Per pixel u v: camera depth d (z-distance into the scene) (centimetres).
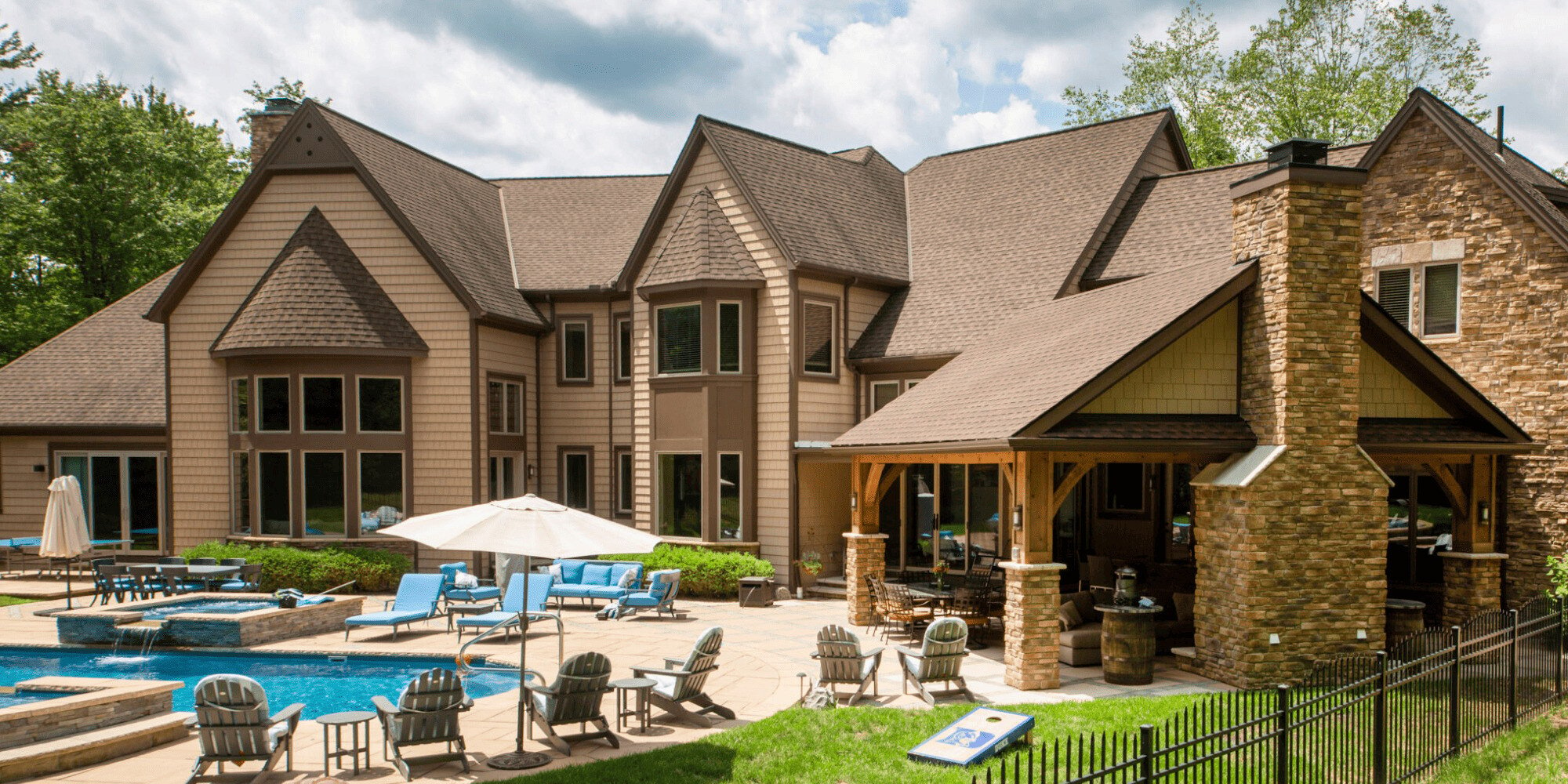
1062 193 2323
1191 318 1261
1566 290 1611
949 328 2117
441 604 1802
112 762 945
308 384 2191
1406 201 1786
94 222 3584
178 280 2298
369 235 2278
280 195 2305
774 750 918
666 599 1814
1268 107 3753
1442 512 1664
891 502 2192
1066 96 4294
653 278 2188
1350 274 1263
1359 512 1262
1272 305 1262
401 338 2217
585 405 2523
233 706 866
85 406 2525
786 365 2094
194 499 2302
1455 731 952
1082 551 2088
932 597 1536
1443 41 3503
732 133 2280
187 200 3959
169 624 1570
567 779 843
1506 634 1052
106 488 2539
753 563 2012
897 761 880
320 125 2283
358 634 1680
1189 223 2062
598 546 949
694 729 1034
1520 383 1656
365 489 2208
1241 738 721
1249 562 1218
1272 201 1268
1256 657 1211
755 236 2150
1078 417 1255
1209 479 1295
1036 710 1066
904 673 1184
